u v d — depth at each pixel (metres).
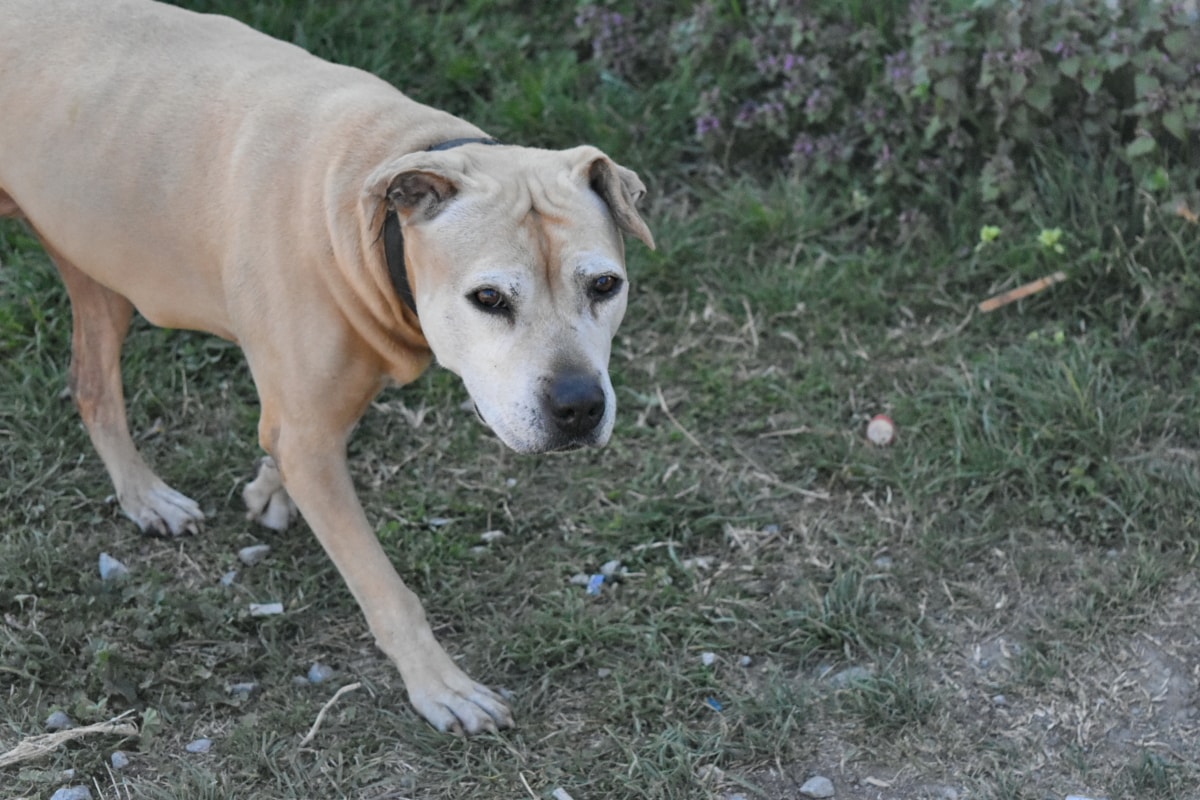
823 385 2.54
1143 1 2.59
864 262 2.65
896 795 2.12
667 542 2.37
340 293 2.11
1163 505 2.36
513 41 2.90
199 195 2.16
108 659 2.19
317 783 2.12
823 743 2.16
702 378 2.56
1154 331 2.54
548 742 2.16
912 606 2.30
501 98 2.81
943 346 2.58
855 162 2.76
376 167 2.10
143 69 2.20
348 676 2.23
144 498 2.37
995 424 2.46
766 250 2.70
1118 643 2.25
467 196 2.07
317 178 2.13
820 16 2.76
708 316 2.63
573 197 2.09
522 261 2.05
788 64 2.73
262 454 2.46
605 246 2.09
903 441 2.47
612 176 2.11
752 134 2.79
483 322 2.06
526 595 2.32
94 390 2.37
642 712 2.19
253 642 2.26
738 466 2.47
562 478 2.46
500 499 2.43
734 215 2.71
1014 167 2.64
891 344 2.59
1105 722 2.18
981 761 2.14
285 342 2.13
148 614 2.25
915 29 2.65
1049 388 2.47
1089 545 2.35
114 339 2.36
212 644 2.25
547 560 2.36
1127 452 2.43
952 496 2.40
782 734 2.15
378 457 2.48
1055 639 2.25
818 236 2.71
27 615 2.26
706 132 2.77
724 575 2.34
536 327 2.05
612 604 2.31
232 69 2.20
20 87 2.21
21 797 2.08
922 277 2.65
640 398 2.54
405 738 2.16
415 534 2.39
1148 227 2.54
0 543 2.33
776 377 2.57
